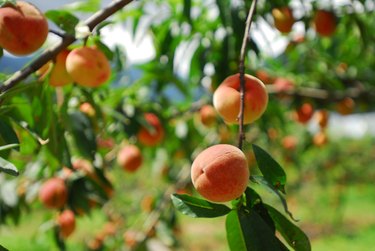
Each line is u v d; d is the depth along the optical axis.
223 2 1.20
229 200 0.67
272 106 1.69
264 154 0.72
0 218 1.40
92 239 1.94
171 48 1.41
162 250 1.74
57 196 1.27
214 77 1.31
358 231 4.56
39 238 1.61
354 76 1.92
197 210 0.71
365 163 3.42
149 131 1.43
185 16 1.23
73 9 1.22
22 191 1.43
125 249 1.77
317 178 3.45
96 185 1.30
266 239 0.69
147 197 1.97
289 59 1.88
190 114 1.65
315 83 1.80
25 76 0.85
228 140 1.75
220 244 4.55
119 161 1.55
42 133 0.99
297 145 2.46
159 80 1.54
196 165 0.69
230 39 1.26
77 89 1.17
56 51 0.86
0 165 0.73
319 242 4.27
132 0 0.90
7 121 0.90
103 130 1.24
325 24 1.34
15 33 0.80
